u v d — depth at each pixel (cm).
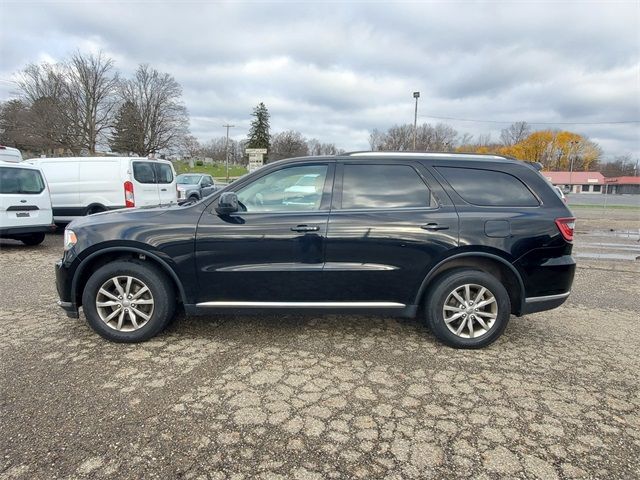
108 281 375
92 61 5238
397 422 270
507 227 370
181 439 248
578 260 852
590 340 414
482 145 8438
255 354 364
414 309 377
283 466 228
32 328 414
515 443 251
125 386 306
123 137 5622
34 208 849
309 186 380
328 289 370
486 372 341
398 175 384
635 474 226
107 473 220
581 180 7150
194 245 366
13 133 5100
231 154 9525
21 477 215
